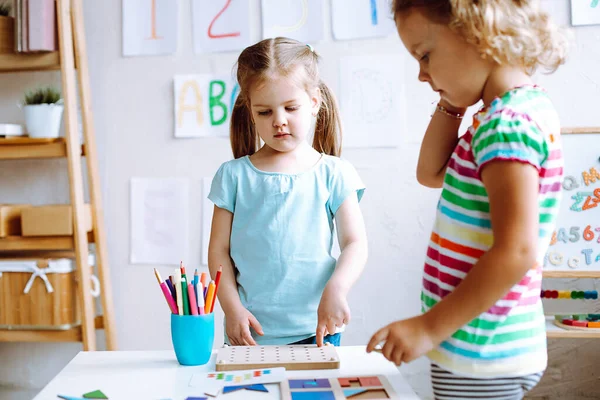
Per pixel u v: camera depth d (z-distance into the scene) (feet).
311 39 5.59
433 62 2.26
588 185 4.90
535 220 2.01
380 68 5.54
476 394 2.23
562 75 5.37
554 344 5.53
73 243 5.27
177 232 5.80
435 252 2.39
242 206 3.73
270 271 3.62
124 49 5.81
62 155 5.32
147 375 2.59
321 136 4.12
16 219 5.39
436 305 2.10
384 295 5.61
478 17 2.10
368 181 5.59
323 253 3.67
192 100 5.77
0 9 5.59
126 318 5.88
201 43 5.73
